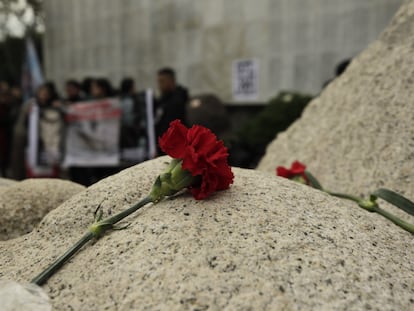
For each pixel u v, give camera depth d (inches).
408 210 51.8
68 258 40.4
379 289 36.5
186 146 42.3
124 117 190.9
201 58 279.9
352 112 86.5
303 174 65.4
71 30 356.8
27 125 211.6
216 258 36.9
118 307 34.7
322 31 229.1
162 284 35.4
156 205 44.1
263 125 203.3
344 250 39.8
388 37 91.2
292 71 242.2
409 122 74.1
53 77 377.4
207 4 273.3
